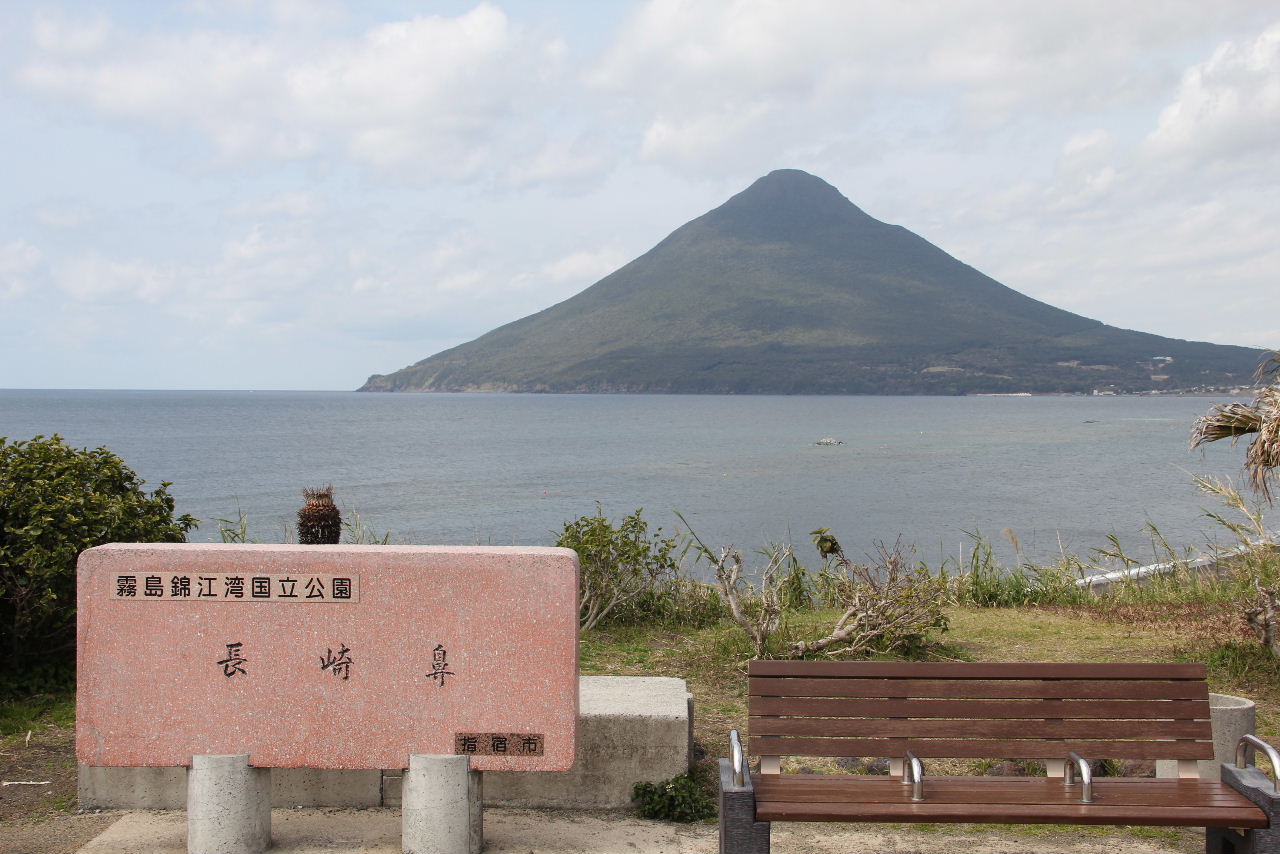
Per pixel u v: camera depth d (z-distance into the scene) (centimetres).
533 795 535
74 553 690
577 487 4241
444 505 3522
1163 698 444
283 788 536
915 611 843
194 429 9512
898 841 493
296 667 459
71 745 623
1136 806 405
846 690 441
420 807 455
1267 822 397
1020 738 439
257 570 459
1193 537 2573
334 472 4975
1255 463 747
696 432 9819
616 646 892
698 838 495
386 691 457
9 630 700
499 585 455
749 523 3008
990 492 3994
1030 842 491
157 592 461
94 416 12550
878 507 3459
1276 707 707
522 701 456
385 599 457
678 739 534
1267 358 766
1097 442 7912
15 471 707
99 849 475
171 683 461
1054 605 1166
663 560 1032
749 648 836
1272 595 814
